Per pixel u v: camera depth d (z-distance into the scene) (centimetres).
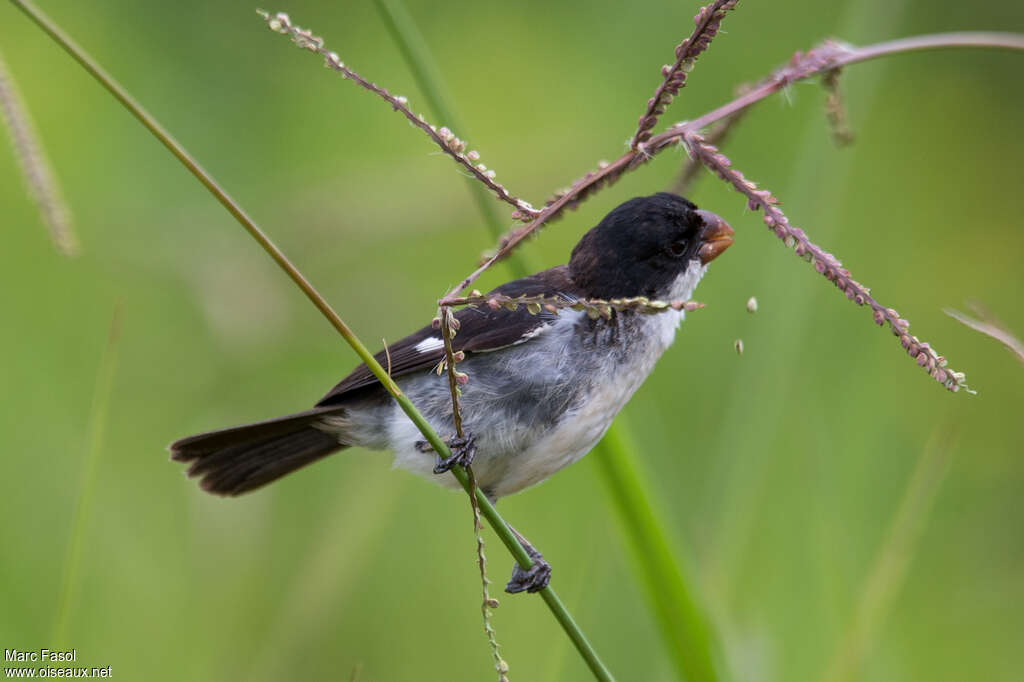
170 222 1167
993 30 1555
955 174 1511
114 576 973
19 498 992
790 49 1456
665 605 703
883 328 1145
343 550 911
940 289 1417
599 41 1441
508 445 773
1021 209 1483
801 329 846
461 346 766
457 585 1071
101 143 1262
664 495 1029
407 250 1223
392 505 962
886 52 598
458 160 538
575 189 543
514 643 1026
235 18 1361
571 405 773
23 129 578
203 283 1066
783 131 1399
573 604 812
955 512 1215
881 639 862
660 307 493
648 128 539
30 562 965
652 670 890
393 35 751
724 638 780
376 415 812
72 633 928
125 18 1327
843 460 1052
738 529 803
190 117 1306
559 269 828
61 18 1295
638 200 825
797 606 882
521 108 1353
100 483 1017
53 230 585
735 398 848
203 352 1130
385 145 1338
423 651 1025
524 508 1123
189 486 967
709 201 1349
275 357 1077
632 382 796
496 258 546
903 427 1172
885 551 757
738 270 1280
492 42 1414
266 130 1333
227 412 1066
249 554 911
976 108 1558
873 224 1433
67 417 1060
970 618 1080
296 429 841
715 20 521
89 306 1141
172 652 906
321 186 1087
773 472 897
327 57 524
